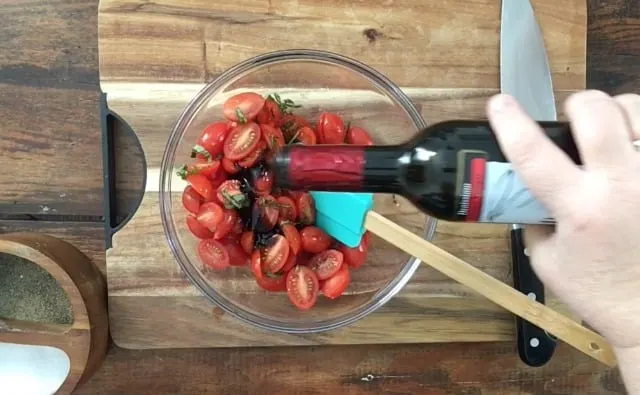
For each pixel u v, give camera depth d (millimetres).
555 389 622
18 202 589
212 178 530
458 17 596
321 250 546
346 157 388
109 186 575
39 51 589
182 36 572
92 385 588
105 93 566
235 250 548
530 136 318
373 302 573
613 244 317
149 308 573
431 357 612
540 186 321
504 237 596
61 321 552
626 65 643
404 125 580
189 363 594
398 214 581
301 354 601
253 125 516
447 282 597
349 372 604
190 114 553
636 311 331
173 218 562
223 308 561
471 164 381
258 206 518
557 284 357
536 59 591
